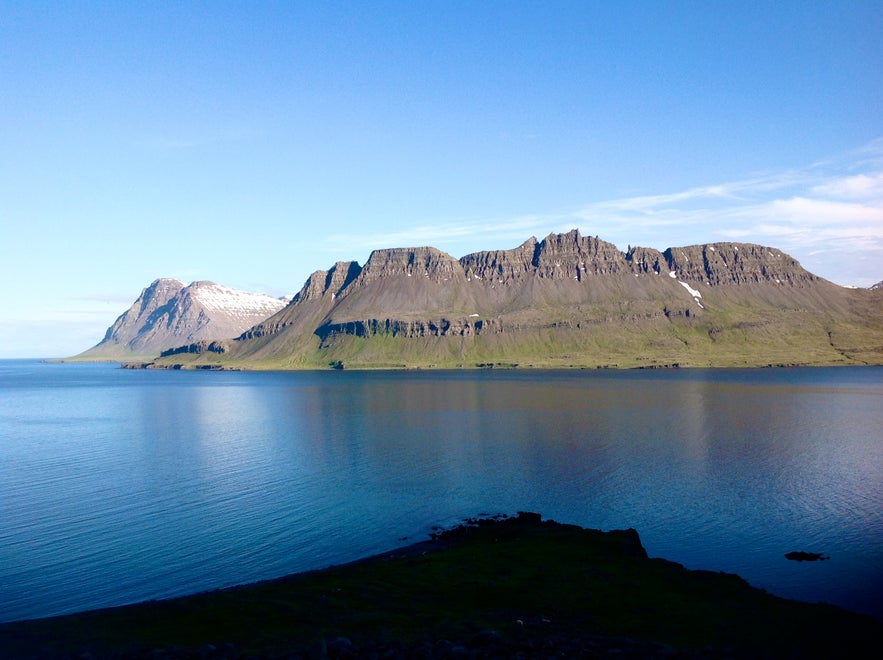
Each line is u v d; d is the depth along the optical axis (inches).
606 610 1878.7
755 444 5147.6
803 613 1860.2
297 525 3085.6
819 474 4033.0
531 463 4466.0
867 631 1706.4
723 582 2187.5
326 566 2554.1
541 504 3459.6
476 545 2699.3
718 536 2883.9
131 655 1520.7
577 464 4414.4
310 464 4534.9
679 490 3676.2
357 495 3646.7
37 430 6776.6
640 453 4771.2
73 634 1712.6
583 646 1515.7
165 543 2812.5
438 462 4554.6
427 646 1502.2
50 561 2586.1
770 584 2314.2
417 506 3425.2
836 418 6830.7
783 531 2942.9
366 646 1517.0
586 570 2294.5
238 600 1985.7
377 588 2110.0
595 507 3383.4
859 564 2509.8
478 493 3688.5
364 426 6638.8
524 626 1694.1
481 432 6013.8
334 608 1900.8
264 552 2716.5
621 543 2699.3
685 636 1652.3
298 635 1656.0
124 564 2561.5
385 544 2834.6
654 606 1911.9
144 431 6555.1
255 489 3791.8
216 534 2940.5
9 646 1619.1
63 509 3341.5
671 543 2800.2
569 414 7381.9
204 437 6018.7
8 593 2267.5
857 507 3292.3
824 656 1523.1
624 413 7411.4
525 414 7445.9
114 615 1868.8
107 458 4859.7
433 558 2490.2
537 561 2422.5
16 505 3425.2
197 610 1893.5
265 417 7741.1
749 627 1728.6
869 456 4621.1
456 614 1834.4
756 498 3486.7
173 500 3528.5
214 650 1520.7
